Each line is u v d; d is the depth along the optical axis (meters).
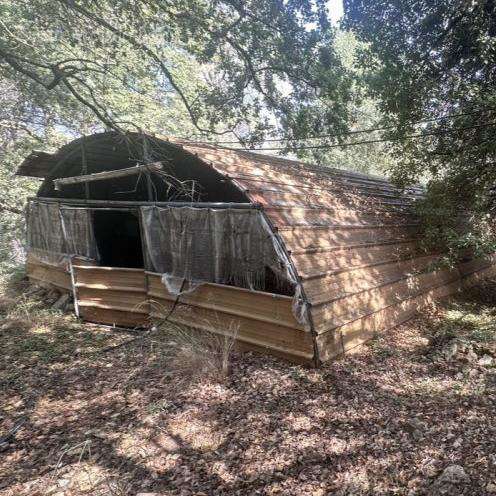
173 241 6.61
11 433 4.24
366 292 6.22
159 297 6.98
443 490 2.87
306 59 9.41
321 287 5.39
